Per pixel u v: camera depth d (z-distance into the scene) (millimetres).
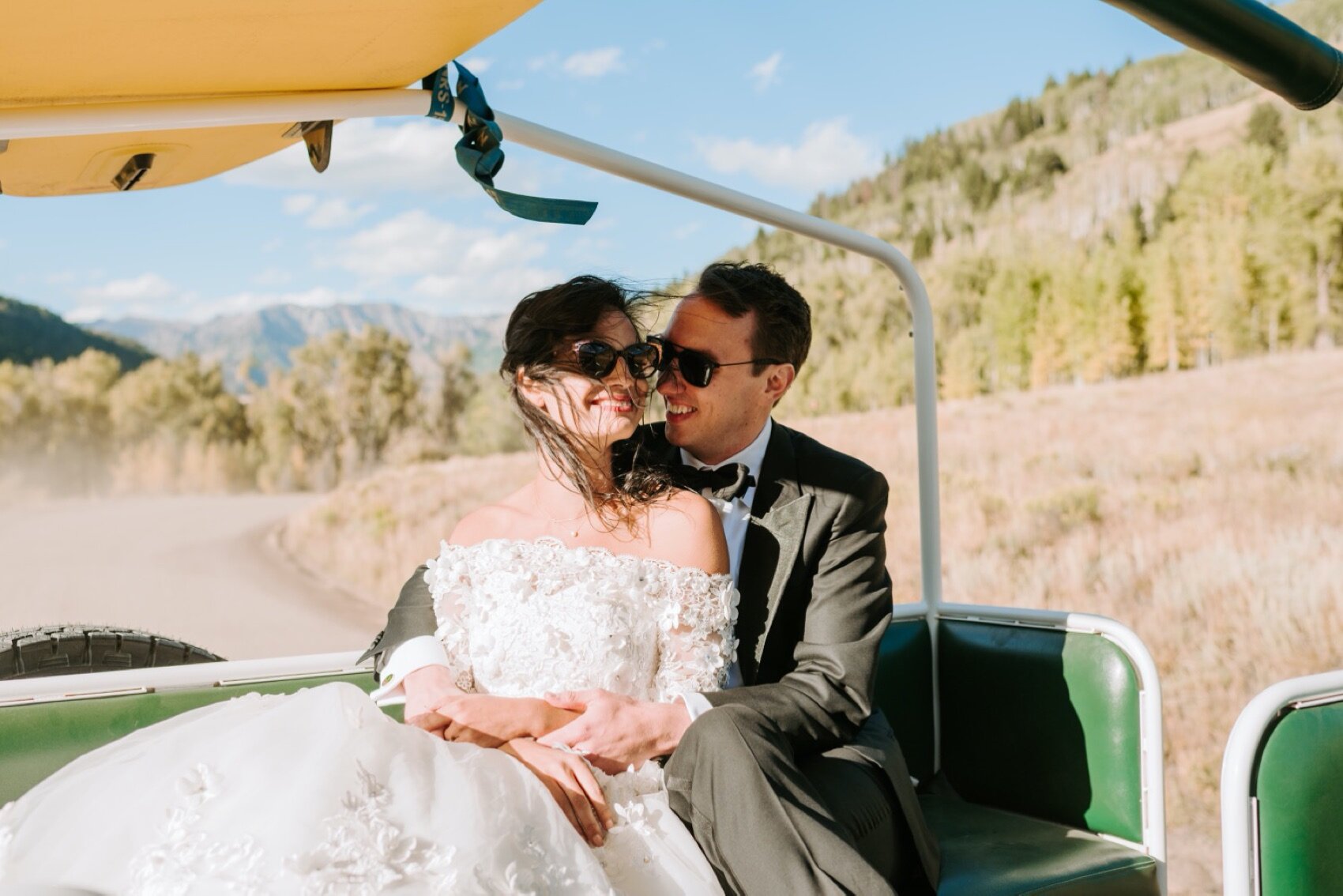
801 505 2227
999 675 2676
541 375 2043
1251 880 2076
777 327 2275
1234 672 6941
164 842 1486
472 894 1438
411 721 1878
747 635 2213
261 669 2289
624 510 2068
